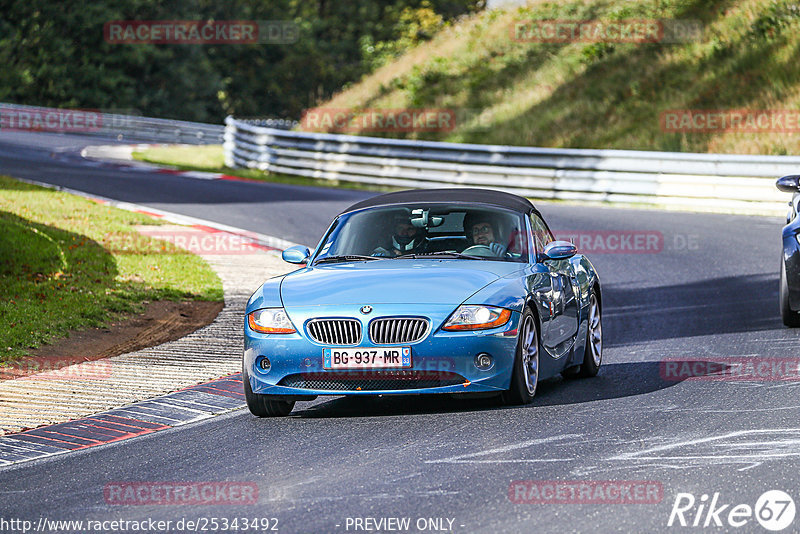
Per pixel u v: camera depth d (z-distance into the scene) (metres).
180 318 33.50
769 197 62.72
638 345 28.16
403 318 19.27
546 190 72.75
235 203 64.06
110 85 168.12
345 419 19.89
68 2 168.88
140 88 179.50
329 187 78.19
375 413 20.36
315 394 19.55
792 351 25.62
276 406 20.56
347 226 23.20
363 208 23.66
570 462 15.68
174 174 81.94
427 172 78.00
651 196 67.50
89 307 32.81
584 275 24.66
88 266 39.59
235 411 21.31
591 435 17.39
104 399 22.55
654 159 68.12
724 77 84.75
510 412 19.59
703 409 19.19
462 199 23.42
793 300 29.14
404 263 21.48
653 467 15.23
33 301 32.97
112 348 29.03
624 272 42.72
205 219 56.78
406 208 23.33
